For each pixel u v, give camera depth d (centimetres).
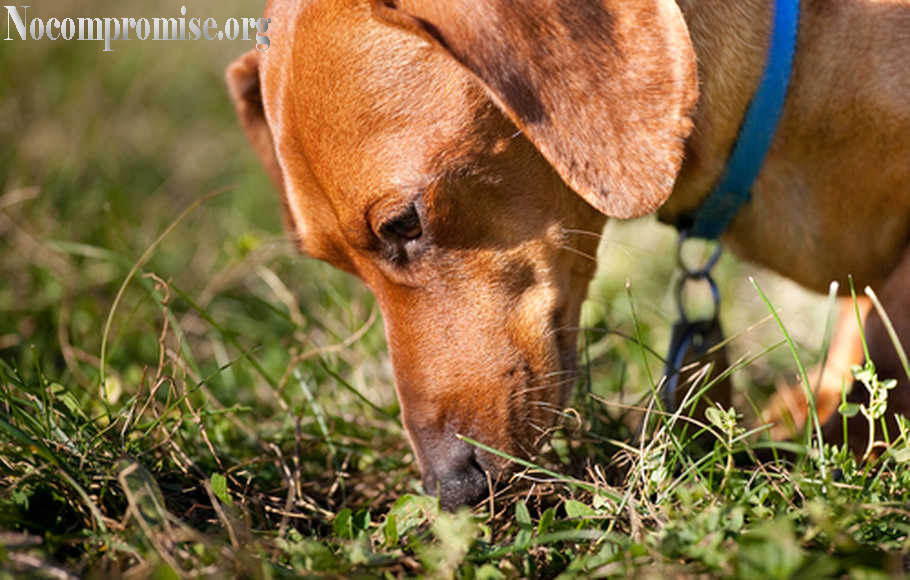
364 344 434
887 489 274
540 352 317
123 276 501
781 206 350
